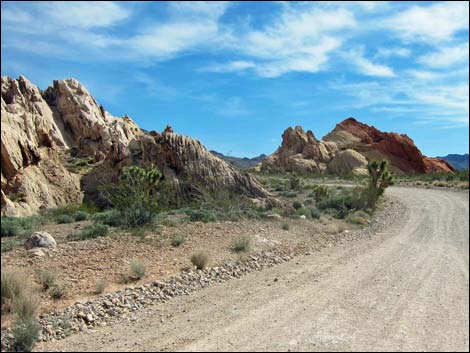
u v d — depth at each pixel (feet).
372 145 258.16
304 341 19.34
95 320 23.16
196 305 25.75
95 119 181.68
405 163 247.50
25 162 96.63
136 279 30.37
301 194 108.99
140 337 20.65
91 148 155.33
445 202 88.74
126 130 172.45
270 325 21.65
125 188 60.03
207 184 82.58
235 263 36.32
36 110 173.37
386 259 37.91
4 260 34.60
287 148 255.91
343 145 268.21
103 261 34.65
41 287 27.22
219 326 21.80
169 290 28.50
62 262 34.17
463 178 145.28
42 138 124.57
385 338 19.54
